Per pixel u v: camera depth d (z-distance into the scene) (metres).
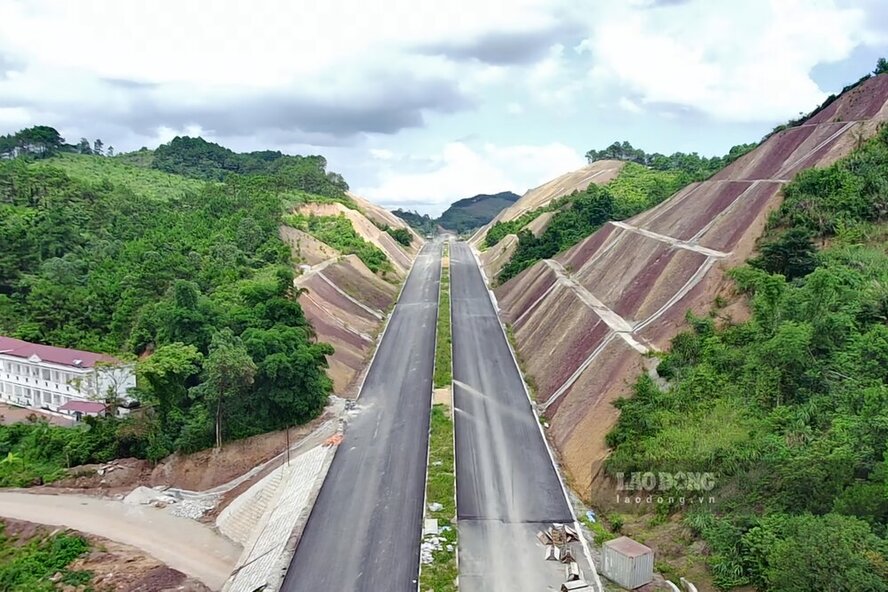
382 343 73.06
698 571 28.92
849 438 27.94
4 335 68.94
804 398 33.69
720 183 69.62
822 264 44.31
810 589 21.69
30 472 50.94
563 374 54.69
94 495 47.84
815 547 22.11
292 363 50.47
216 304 61.62
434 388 57.59
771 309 40.12
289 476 44.38
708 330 44.16
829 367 33.97
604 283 68.19
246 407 50.50
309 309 69.44
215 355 47.41
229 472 48.47
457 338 73.81
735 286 47.44
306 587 31.20
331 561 33.22
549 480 40.88
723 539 28.48
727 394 37.28
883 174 51.97
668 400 39.19
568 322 63.53
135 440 51.53
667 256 60.31
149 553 40.09
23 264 79.94
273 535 37.28
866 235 47.69
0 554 41.38
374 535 35.44
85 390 57.94
